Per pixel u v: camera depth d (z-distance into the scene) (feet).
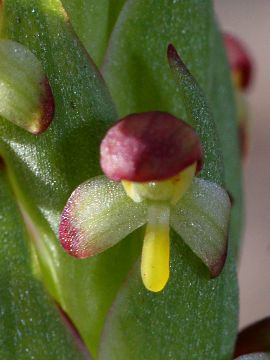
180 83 0.15
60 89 0.15
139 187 0.15
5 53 0.15
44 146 0.15
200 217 0.15
